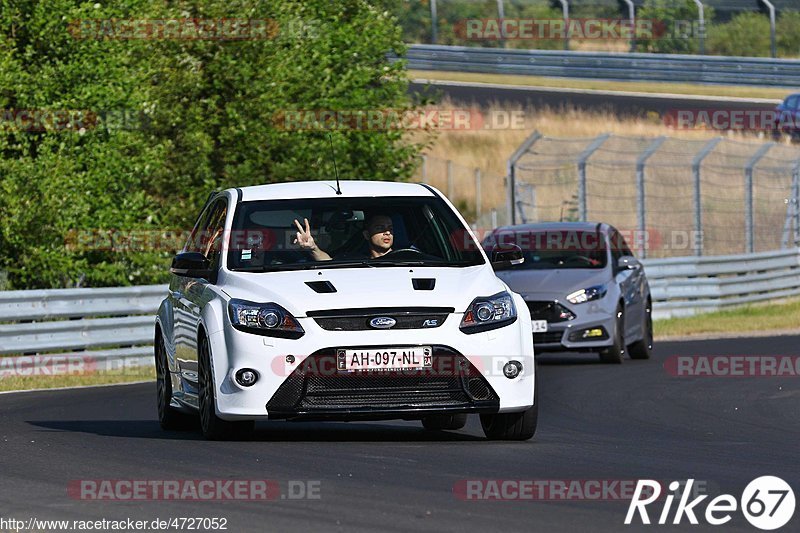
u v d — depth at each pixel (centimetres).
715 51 16412
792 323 7625
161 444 2941
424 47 15912
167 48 7325
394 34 8319
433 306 2791
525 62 16088
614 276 5694
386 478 2403
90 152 6600
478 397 2812
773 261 9169
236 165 7538
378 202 3156
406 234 3108
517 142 13350
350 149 7888
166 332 3362
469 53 16012
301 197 3170
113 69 6650
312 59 7750
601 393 4381
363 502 2159
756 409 3909
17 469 2588
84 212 6456
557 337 5478
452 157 12888
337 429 3306
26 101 6431
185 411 3231
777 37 16575
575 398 4231
